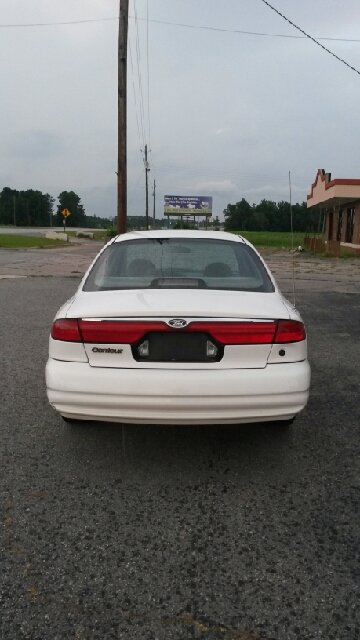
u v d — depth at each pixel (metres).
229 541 2.68
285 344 3.14
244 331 3.07
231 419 3.12
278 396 3.09
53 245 35.00
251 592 2.32
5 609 2.20
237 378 3.04
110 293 3.47
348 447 3.76
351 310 9.80
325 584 2.37
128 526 2.79
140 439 3.87
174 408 3.04
